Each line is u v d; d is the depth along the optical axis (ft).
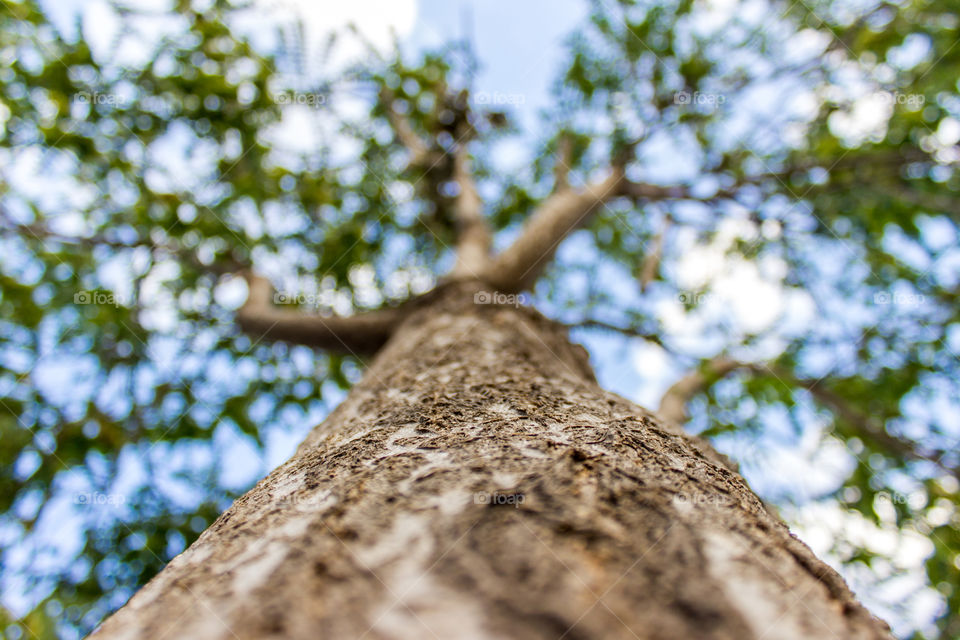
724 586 2.14
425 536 2.35
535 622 1.87
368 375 7.55
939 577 13.41
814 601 2.20
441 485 2.83
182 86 13.67
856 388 17.61
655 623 1.91
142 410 14.43
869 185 16.61
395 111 20.12
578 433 3.68
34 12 11.88
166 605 2.28
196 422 15.01
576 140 23.48
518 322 8.89
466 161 19.49
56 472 12.64
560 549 2.20
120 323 13.94
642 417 4.60
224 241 15.60
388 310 11.98
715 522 2.64
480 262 13.09
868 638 2.09
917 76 15.07
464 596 1.98
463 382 5.49
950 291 16.85
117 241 14.30
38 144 12.82
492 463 3.07
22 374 12.91
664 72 19.10
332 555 2.31
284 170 15.44
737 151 18.15
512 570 2.09
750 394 17.85
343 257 17.63
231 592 2.21
